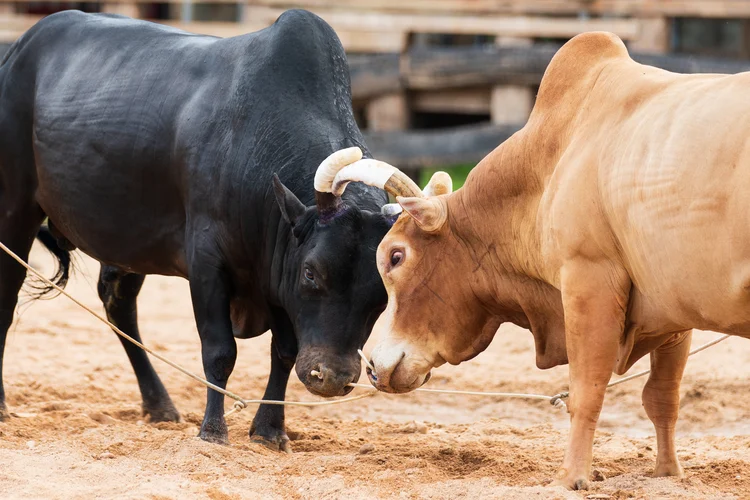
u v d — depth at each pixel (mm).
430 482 9289
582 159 8633
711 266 7730
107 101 12023
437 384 15547
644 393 9609
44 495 8492
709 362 15695
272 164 10781
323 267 9977
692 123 7879
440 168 34094
